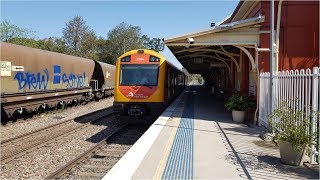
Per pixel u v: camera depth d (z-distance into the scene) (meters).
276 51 12.30
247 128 11.62
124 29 90.00
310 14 12.73
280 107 8.96
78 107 26.05
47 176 7.81
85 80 27.38
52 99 21.34
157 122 12.91
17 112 17.56
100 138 13.31
